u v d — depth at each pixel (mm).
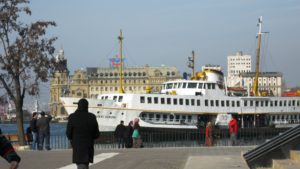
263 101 76250
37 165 23141
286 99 79125
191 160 21203
